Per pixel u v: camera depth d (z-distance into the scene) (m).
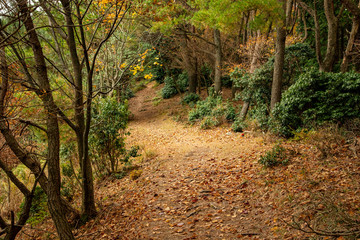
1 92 3.83
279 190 5.21
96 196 7.58
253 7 8.39
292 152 7.00
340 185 4.63
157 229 4.87
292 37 15.67
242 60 17.50
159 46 19.95
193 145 11.84
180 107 22.45
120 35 10.39
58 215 3.67
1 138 5.66
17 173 9.88
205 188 6.40
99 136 8.41
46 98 4.01
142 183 7.63
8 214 7.45
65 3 4.20
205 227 4.60
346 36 15.83
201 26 11.22
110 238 4.93
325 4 10.68
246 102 14.30
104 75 12.70
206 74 26.27
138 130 18.22
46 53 6.62
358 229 3.03
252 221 4.48
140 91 35.31
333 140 6.84
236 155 8.84
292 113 10.03
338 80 9.12
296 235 3.61
